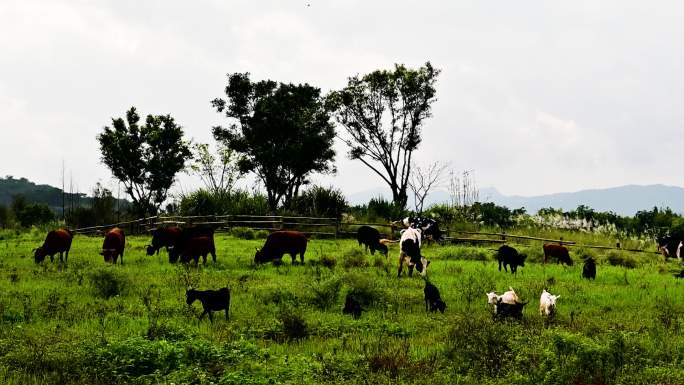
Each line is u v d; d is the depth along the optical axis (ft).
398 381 30.60
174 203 136.67
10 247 89.56
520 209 145.48
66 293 53.67
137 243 100.07
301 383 29.14
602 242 111.86
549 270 74.79
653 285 64.80
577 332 39.40
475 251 91.20
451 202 142.82
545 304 45.55
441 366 33.22
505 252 71.51
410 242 65.67
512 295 46.09
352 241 108.68
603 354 32.68
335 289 51.37
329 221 120.88
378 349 36.04
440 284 61.11
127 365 30.94
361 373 31.07
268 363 32.99
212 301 44.39
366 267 72.18
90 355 32.19
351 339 39.34
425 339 39.40
